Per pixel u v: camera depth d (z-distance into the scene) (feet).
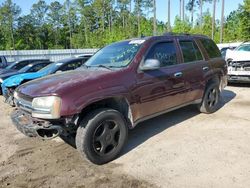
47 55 105.29
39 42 263.90
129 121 14.85
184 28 127.13
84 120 13.09
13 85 27.61
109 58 16.51
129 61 15.23
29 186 12.17
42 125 12.54
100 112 13.34
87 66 16.80
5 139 18.12
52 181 12.48
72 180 12.47
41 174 13.16
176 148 15.16
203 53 20.16
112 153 14.02
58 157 14.89
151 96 15.69
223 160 13.50
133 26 197.36
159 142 16.15
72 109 12.36
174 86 17.10
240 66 31.30
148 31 168.14
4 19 228.43
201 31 128.88
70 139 16.78
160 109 16.57
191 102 19.08
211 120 19.62
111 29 195.72
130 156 14.55
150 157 14.28
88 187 11.85
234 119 19.63
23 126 13.10
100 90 13.32
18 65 46.73
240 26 131.95
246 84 34.91
